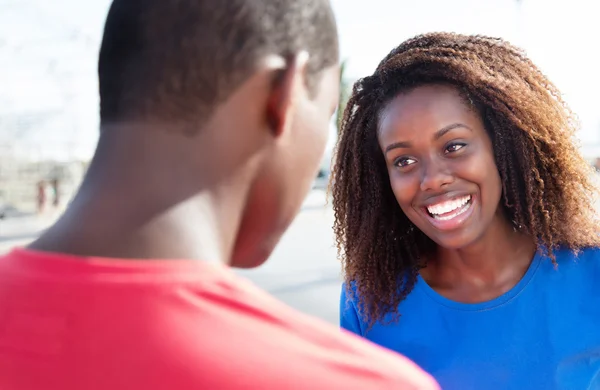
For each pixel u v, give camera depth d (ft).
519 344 4.69
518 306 4.76
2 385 1.66
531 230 4.91
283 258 25.88
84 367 1.63
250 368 1.66
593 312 4.61
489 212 4.77
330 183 5.74
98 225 1.79
